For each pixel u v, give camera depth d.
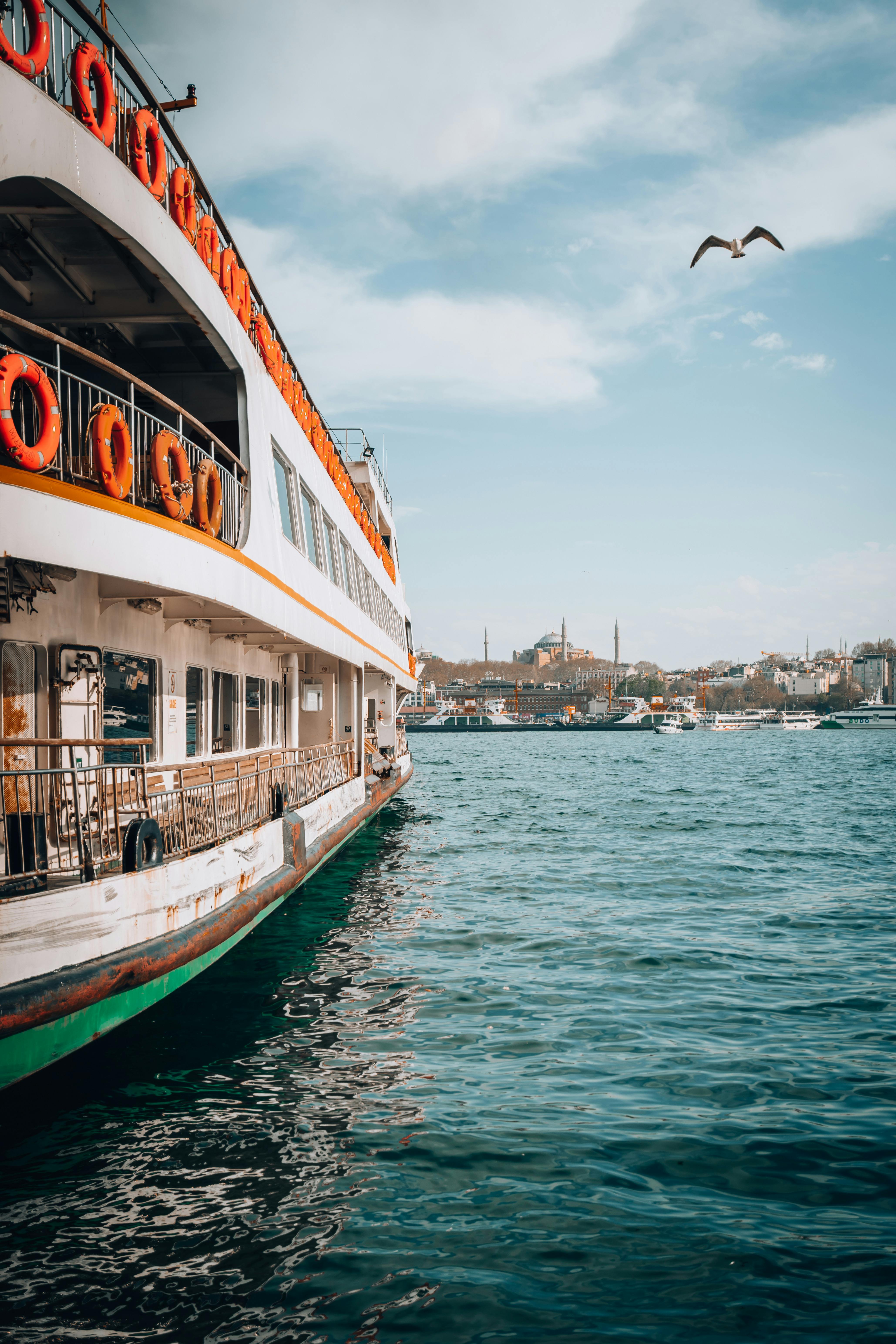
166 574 9.51
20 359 7.38
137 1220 6.38
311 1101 8.41
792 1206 6.64
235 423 14.70
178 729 13.77
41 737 9.90
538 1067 9.34
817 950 14.26
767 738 180.38
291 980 12.27
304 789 17.31
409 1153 7.41
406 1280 5.74
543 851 25.20
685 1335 5.25
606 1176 7.07
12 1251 5.99
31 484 7.52
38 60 7.77
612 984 12.34
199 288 10.96
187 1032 10.22
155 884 9.04
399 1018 10.80
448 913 16.75
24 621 9.52
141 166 9.50
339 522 21.83
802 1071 9.27
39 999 7.09
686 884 20.16
